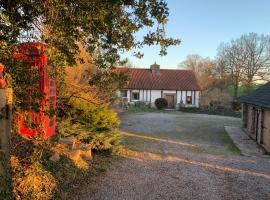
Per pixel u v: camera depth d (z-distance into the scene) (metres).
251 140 15.86
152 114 29.53
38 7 4.59
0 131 3.84
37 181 5.27
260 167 9.62
